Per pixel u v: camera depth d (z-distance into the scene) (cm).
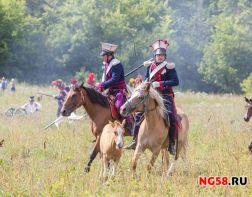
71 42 9912
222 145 2509
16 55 9606
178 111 2114
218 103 5984
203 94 7175
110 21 9962
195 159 2255
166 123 1898
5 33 9500
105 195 1584
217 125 3266
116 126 1806
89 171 1970
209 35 12131
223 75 10106
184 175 1888
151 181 1733
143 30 10212
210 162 2059
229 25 10112
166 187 1678
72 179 1745
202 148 2550
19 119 3603
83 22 9919
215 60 10194
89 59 9944
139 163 2062
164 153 2003
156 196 1598
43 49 9906
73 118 3438
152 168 1881
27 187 1650
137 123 1952
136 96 1828
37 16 11331
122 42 9925
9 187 1627
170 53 10562
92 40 10000
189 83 10944
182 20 12425
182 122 2077
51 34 10088
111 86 2094
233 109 4922
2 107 4638
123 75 2105
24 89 6481
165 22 10550
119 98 2069
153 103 1853
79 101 2052
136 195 1603
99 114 2067
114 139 1809
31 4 11669
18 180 1705
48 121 3575
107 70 2094
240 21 11019
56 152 2388
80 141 2678
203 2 13688
